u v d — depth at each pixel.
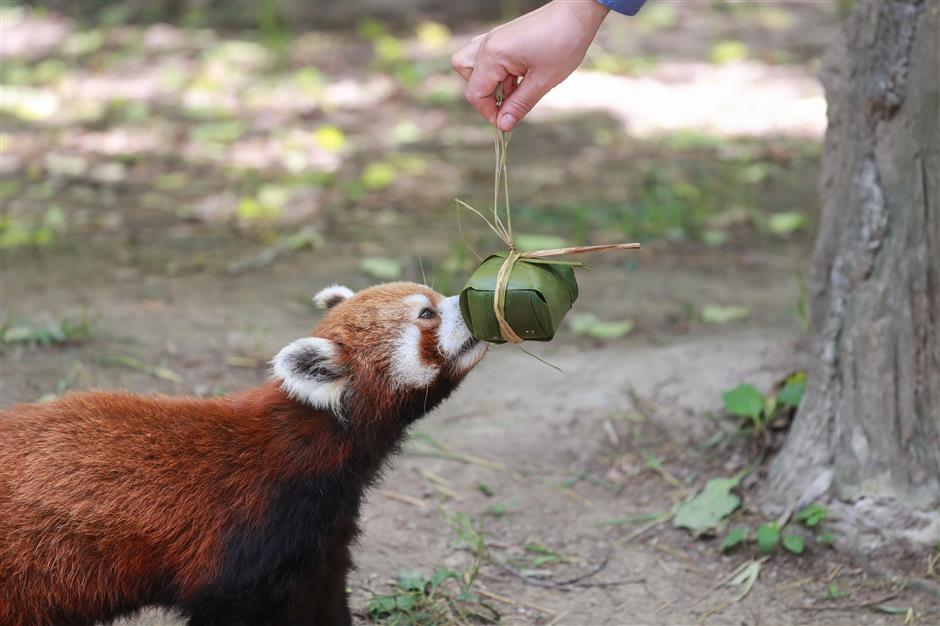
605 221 7.25
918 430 3.87
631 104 10.14
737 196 7.73
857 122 4.01
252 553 3.06
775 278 6.34
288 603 3.19
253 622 3.11
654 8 13.55
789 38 12.27
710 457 4.53
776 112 9.79
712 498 4.22
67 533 2.91
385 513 4.18
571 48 3.12
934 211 3.79
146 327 5.41
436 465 4.51
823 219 4.24
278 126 9.39
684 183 7.98
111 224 7.07
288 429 3.16
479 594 3.76
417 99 10.20
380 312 3.35
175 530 3.00
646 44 12.12
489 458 4.57
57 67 11.09
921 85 3.78
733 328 5.56
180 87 10.47
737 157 8.64
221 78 10.71
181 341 5.29
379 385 3.29
